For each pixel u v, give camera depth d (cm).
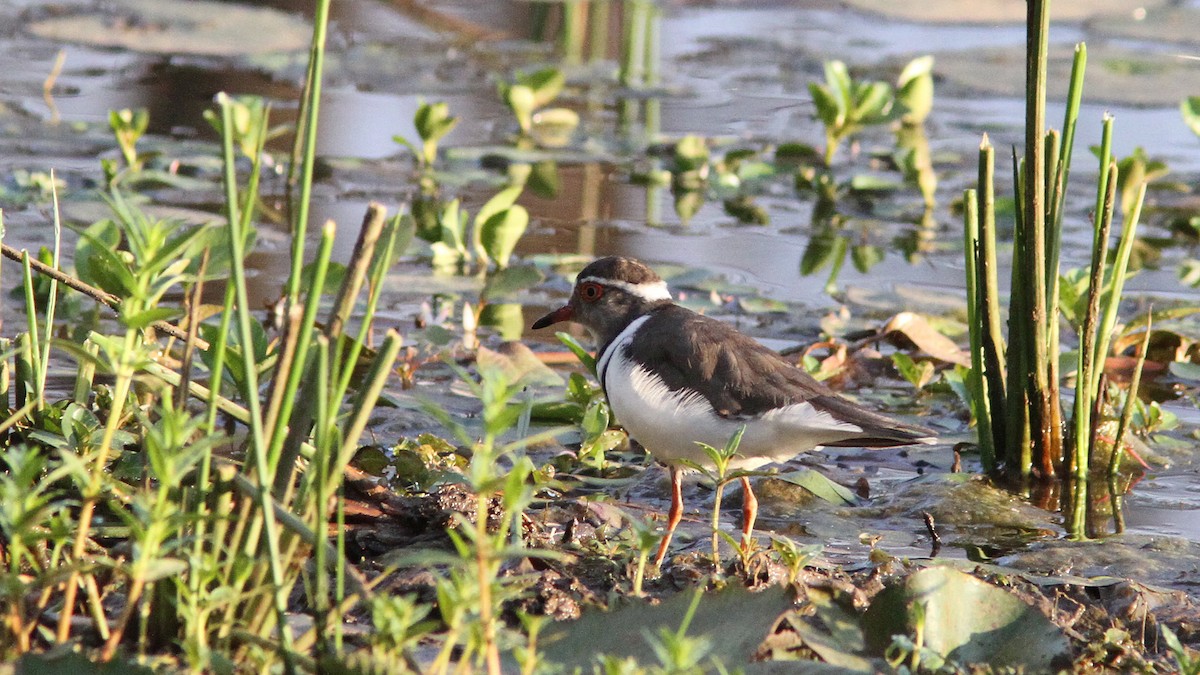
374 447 954
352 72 2125
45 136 1731
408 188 1659
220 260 698
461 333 1273
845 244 1561
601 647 643
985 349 1017
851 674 621
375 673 547
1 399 847
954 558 856
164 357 884
